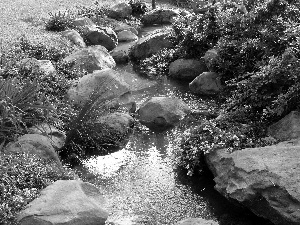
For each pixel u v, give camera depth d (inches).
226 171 103.7
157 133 138.9
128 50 222.8
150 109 144.5
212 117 146.8
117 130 133.0
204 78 168.1
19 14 251.3
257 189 92.0
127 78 187.8
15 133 114.7
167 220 99.6
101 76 146.8
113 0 326.3
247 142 110.4
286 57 118.9
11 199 91.0
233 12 185.3
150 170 119.4
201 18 196.1
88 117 126.3
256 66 144.7
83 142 127.3
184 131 137.6
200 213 102.3
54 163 111.1
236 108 131.6
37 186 99.3
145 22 289.0
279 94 120.5
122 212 101.9
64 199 91.4
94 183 113.0
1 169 97.7
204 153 110.8
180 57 194.9
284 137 108.6
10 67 142.7
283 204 88.7
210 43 187.2
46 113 123.6
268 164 94.7
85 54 182.2
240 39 166.6
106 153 127.3
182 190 110.7
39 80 138.4
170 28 225.0
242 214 101.2
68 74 166.4
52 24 228.7
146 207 104.0
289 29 141.6
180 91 172.7
